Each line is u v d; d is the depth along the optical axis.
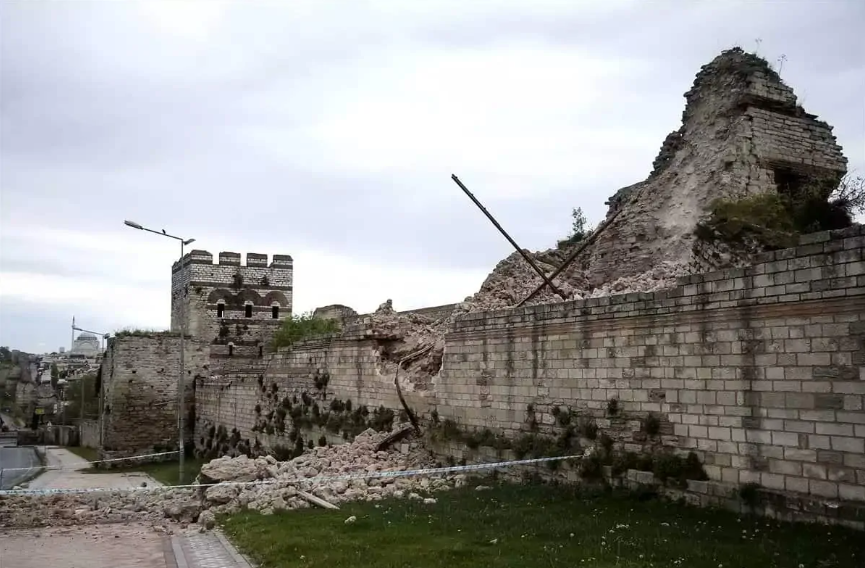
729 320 17.05
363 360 33.44
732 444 16.75
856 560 12.32
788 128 28.05
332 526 18.06
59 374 182.00
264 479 26.20
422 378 30.48
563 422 21.78
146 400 58.09
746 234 23.44
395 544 15.72
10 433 119.25
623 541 14.45
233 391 49.78
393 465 27.08
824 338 14.98
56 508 25.72
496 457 24.28
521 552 14.32
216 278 79.81
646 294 19.39
